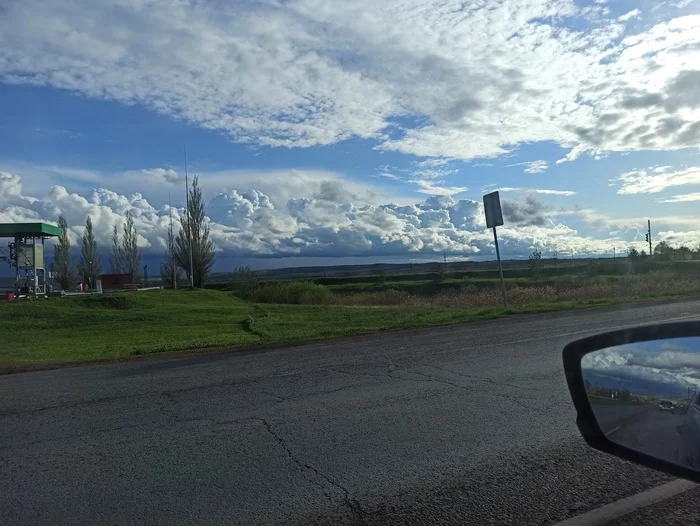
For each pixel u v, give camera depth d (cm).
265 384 877
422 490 462
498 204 1922
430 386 816
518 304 2220
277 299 3706
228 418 688
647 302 2045
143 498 461
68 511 441
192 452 568
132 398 820
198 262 5644
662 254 6681
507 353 1065
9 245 3459
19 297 3209
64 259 5909
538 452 538
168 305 2977
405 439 587
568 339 1206
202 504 447
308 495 459
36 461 556
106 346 1578
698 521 398
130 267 6688
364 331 1520
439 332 1431
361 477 492
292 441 593
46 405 793
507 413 669
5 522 425
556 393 757
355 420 660
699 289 2544
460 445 564
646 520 401
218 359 1169
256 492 468
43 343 1762
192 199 5656
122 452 575
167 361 1184
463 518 412
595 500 435
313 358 1111
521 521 405
